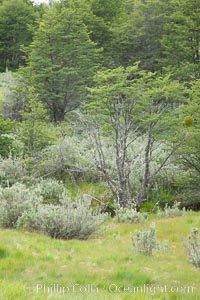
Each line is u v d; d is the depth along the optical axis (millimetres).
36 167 17484
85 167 17297
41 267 6863
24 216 10094
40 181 16219
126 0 43188
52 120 25594
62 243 8758
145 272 6863
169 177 17734
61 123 21891
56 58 26719
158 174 17328
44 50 26375
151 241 8500
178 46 26688
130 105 14977
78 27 27375
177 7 29609
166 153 17422
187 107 15633
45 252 7812
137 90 14859
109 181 15961
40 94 24734
